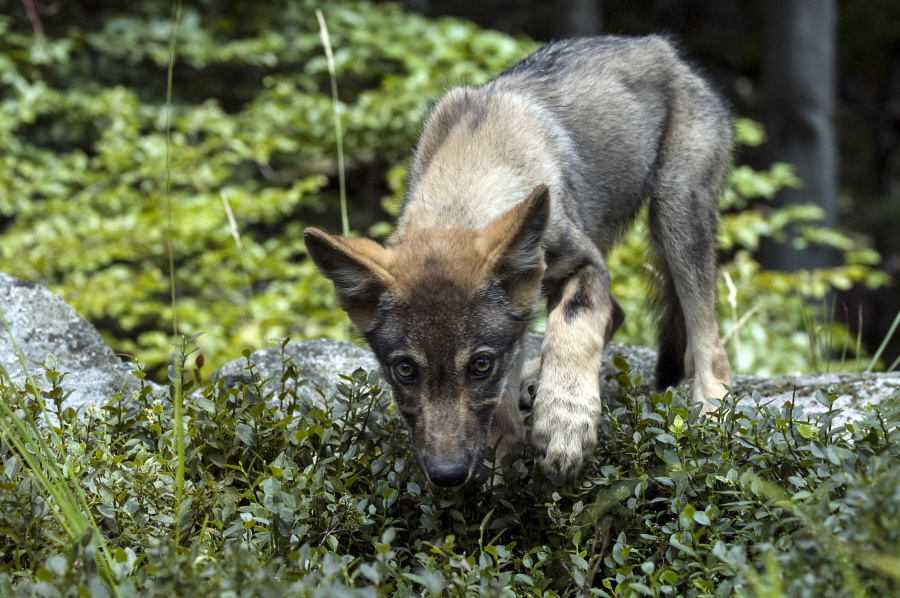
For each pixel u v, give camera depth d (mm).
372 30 12352
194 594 2520
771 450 3279
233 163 11898
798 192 15539
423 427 3545
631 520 3344
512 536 3617
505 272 3709
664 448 3529
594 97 4996
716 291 5328
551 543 3314
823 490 2727
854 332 18953
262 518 3141
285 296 9000
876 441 3053
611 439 3691
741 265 9031
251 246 9461
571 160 4711
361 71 11984
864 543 2428
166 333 10297
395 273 3695
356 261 3666
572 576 3115
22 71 11688
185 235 9102
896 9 20156
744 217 9656
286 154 12664
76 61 12453
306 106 10898
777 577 2502
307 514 3199
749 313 6082
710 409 4762
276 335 8117
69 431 3732
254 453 3715
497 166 4293
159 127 11281
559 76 5023
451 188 4227
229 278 9312
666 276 5426
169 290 10414
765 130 16188
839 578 2445
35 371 4402
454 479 3400
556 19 16391
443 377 3576
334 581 2850
